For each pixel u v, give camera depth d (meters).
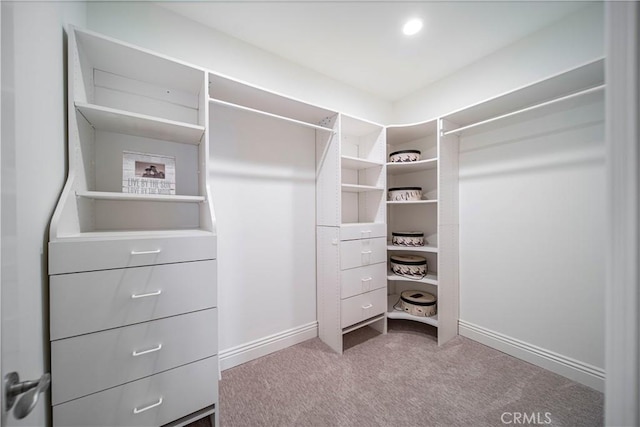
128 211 1.32
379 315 2.10
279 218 1.89
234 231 1.68
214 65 1.58
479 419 1.20
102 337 0.89
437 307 1.92
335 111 1.83
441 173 1.90
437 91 2.20
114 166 1.28
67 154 0.99
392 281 2.61
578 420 1.18
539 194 1.62
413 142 2.42
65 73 0.98
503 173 1.80
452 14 1.46
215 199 1.61
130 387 0.95
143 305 0.97
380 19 1.50
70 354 0.84
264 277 1.82
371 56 1.86
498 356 1.74
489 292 1.88
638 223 0.41
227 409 1.27
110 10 1.29
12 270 0.50
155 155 1.34
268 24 1.54
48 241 0.83
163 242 1.01
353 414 1.24
